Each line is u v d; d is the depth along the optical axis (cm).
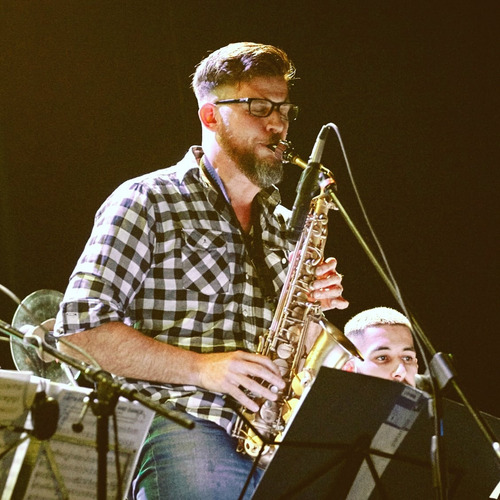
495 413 1548
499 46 1605
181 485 818
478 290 1580
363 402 697
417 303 1581
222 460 835
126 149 1517
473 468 781
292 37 1605
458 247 1592
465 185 1599
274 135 916
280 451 696
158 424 844
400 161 1609
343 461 726
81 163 1503
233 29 1573
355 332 1133
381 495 730
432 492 778
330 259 962
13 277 1455
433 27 1622
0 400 671
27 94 1491
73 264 1475
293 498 733
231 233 910
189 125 1534
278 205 1003
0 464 689
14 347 1069
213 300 879
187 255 880
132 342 821
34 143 1490
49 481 704
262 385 875
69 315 817
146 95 1530
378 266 762
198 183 916
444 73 1617
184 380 825
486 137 1599
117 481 680
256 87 927
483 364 1566
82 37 1512
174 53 1542
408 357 1116
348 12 1622
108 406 631
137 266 852
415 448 741
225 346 873
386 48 1625
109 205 875
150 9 1539
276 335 916
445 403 732
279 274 956
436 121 1614
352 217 799
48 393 687
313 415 689
